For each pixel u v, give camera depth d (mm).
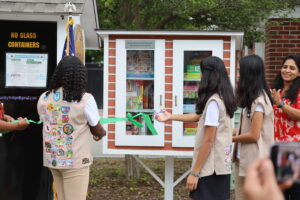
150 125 5035
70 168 3654
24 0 4820
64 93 3646
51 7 4766
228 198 3812
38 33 5047
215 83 3689
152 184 7270
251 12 7305
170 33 5172
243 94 3820
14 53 5047
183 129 5293
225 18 7594
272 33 7746
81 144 3678
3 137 5070
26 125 4055
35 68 5059
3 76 5035
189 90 5336
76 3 4844
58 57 5047
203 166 3662
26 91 5051
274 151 1175
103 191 6801
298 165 1149
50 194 5113
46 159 3750
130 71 5352
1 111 4383
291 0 7230
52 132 3686
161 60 5246
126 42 5258
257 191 1099
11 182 5098
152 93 5379
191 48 5230
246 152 3824
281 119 4215
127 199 6395
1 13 4758
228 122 3719
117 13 8430
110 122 4973
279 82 4480
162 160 9438
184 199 6473
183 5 7020
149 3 7672
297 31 7738
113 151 5301
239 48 6492
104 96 5309
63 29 5047
